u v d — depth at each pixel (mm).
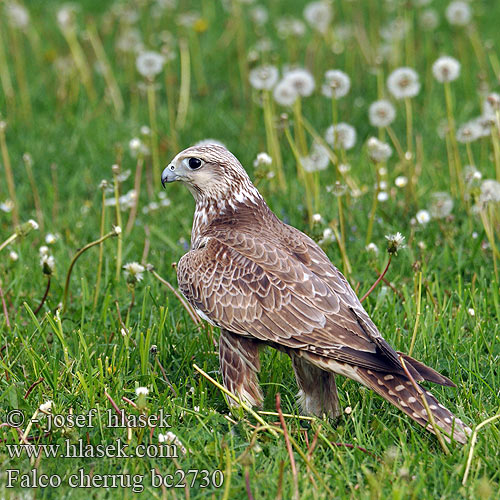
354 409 9000
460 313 10516
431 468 8070
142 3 22062
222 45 22156
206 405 9414
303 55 21312
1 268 11961
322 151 14070
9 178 13898
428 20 21094
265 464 8203
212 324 9625
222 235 9766
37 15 23906
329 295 8875
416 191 14219
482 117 14500
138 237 13305
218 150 10281
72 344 10422
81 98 19109
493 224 12773
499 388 9500
